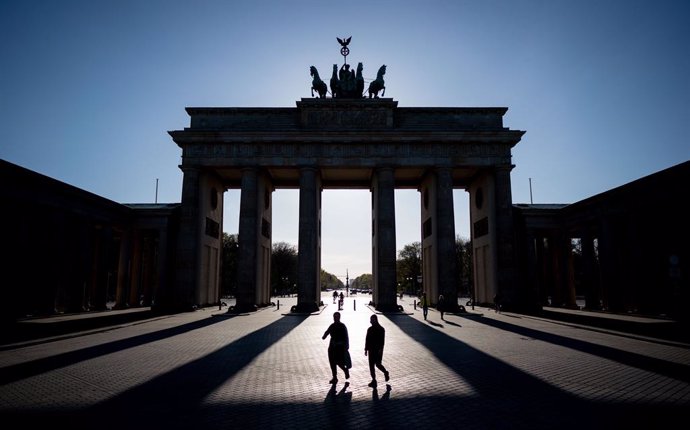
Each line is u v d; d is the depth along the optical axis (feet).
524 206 267.18
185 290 218.38
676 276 115.96
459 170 241.96
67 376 66.44
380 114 228.63
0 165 150.61
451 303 213.87
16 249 165.58
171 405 51.21
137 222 245.45
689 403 51.98
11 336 106.83
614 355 84.84
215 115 232.12
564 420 45.73
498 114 233.55
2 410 49.34
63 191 186.09
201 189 233.96
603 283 206.90
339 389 58.54
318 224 260.42
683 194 160.25
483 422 45.09
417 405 51.11
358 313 203.10
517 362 77.51
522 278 244.63
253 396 55.06
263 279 254.27
